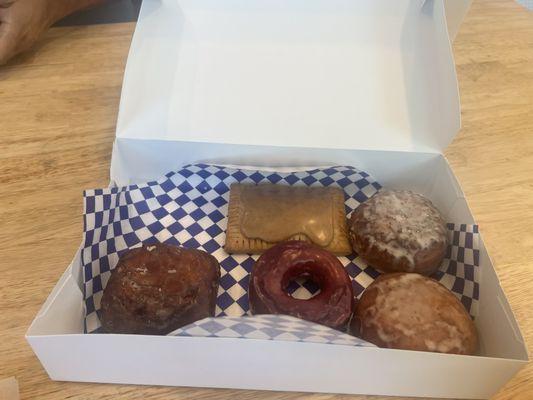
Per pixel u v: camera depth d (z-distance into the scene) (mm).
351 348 254
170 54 438
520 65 550
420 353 259
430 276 390
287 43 456
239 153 422
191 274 354
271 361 270
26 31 495
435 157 412
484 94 517
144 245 374
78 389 295
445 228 388
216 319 262
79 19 582
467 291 365
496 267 377
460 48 566
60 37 543
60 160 429
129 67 410
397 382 287
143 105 413
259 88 439
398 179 440
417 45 442
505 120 493
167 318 337
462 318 328
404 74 439
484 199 425
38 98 478
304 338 259
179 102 425
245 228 404
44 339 256
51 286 346
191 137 412
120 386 298
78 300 325
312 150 416
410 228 378
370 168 432
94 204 357
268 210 413
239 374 285
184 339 253
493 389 287
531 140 476
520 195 429
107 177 420
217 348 260
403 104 429
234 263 403
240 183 438
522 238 397
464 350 316
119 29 561
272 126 422
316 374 283
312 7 459
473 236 361
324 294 356
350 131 420
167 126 413
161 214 420
